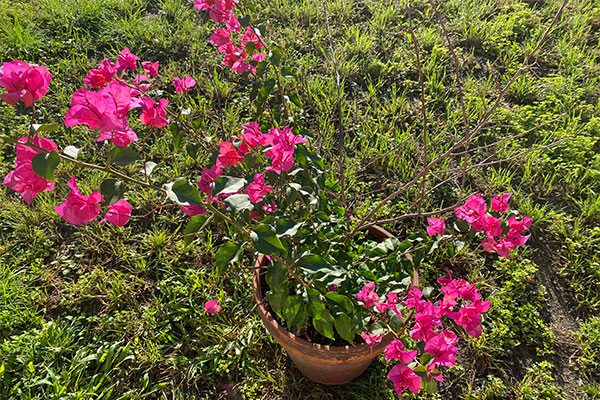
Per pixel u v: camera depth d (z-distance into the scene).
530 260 2.52
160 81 3.43
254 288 1.81
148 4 4.27
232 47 2.14
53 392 1.96
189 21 4.00
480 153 3.02
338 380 1.96
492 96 3.41
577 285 2.41
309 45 3.81
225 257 1.23
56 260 2.48
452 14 4.20
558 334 2.26
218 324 2.22
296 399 2.01
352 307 1.45
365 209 2.61
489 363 2.13
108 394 1.96
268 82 2.07
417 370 1.30
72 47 3.69
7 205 2.69
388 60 3.71
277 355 2.13
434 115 3.26
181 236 2.60
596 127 3.09
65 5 4.02
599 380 2.10
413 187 2.79
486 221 1.52
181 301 2.31
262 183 1.40
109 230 2.59
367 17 4.20
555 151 3.00
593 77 3.58
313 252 1.68
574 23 4.00
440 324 1.42
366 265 1.75
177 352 2.15
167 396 2.03
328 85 3.34
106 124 1.04
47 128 1.08
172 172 2.83
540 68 3.69
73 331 2.19
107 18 3.99
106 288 2.37
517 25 3.98
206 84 3.38
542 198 2.83
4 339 2.13
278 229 1.27
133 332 2.20
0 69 1.00
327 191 2.08
